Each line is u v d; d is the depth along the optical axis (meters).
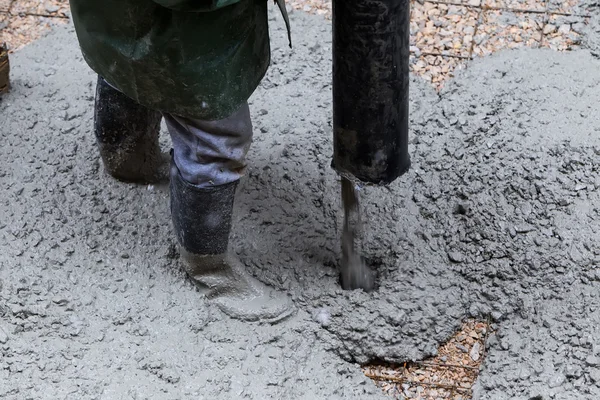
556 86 8.95
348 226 7.46
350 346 7.44
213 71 6.12
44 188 8.33
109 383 7.06
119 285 7.65
